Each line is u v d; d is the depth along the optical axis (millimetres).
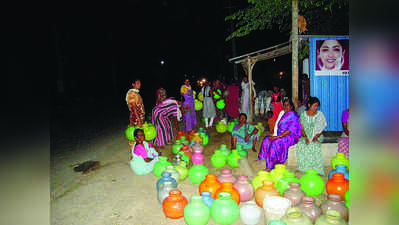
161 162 5699
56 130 12266
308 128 5629
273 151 5727
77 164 7121
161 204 4578
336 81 7375
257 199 4234
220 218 3820
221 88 13430
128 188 5418
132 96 7426
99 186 5590
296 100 7031
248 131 7402
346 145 5906
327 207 3572
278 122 5828
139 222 4105
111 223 4121
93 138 10352
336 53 7309
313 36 7293
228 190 4238
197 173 5238
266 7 9031
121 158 7480
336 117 7449
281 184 4387
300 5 8328
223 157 6293
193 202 3875
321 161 5625
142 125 7551
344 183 4293
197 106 12281
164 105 8094
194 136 7785
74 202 4906
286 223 3230
